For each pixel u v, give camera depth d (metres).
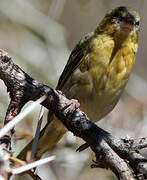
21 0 13.34
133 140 5.71
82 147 7.14
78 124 6.04
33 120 11.21
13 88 5.77
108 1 15.41
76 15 15.88
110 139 5.75
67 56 13.16
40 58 12.85
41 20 13.34
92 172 10.73
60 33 13.39
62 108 6.06
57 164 10.83
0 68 5.75
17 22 13.16
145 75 16.84
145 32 16.73
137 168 5.45
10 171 3.58
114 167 5.34
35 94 5.87
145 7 16.09
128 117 11.80
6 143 4.83
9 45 12.79
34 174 4.97
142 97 12.72
